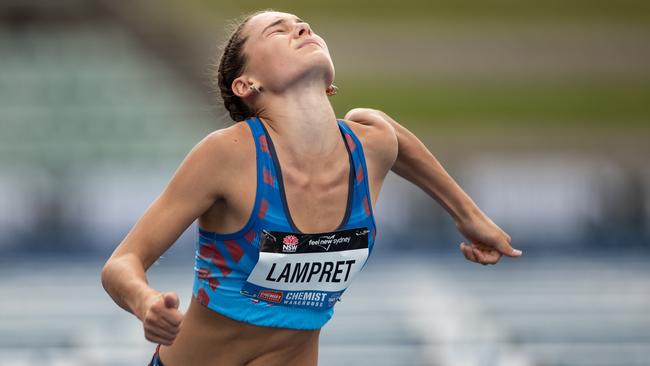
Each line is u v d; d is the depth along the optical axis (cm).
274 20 1037
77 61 6881
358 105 7656
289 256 980
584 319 3550
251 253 981
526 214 5634
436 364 2889
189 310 1070
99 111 6681
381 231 5388
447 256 5216
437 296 4062
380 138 1066
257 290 999
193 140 6644
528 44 8675
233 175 972
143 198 5547
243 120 1084
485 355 2991
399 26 8756
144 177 6056
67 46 6962
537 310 3734
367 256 1041
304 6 8969
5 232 5253
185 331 1069
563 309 3753
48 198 5391
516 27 8862
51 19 7156
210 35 7650
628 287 4244
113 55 6962
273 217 973
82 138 6550
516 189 5684
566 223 5591
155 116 6712
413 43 8581
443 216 5469
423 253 5316
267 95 1016
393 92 7969
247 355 1048
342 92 7881
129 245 964
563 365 2878
